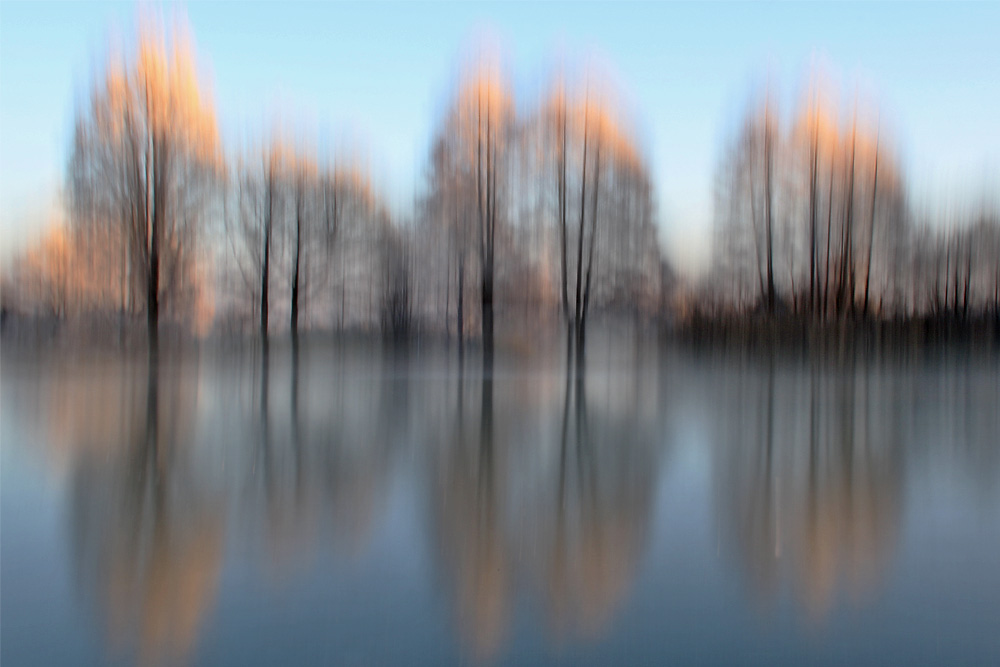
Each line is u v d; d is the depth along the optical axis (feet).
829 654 9.10
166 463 21.22
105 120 59.36
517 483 18.70
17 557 12.53
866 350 69.15
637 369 69.21
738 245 71.10
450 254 67.97
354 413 34.24
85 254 62.44
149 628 9.75
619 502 16.71
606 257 68.18
